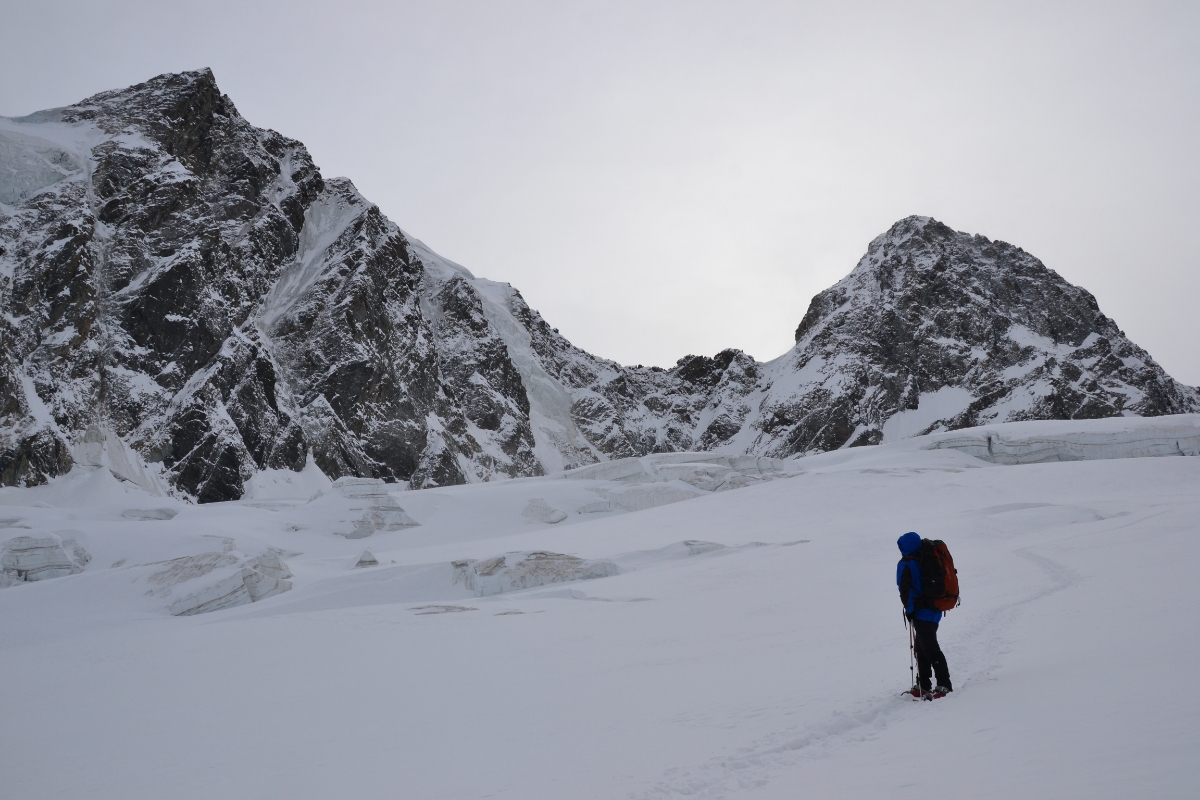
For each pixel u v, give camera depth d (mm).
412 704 14570
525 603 34750
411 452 172875
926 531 46906
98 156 147000
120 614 42500
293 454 146875
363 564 55500
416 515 96312
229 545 65688
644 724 10469
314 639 26297
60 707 17953
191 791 9711
